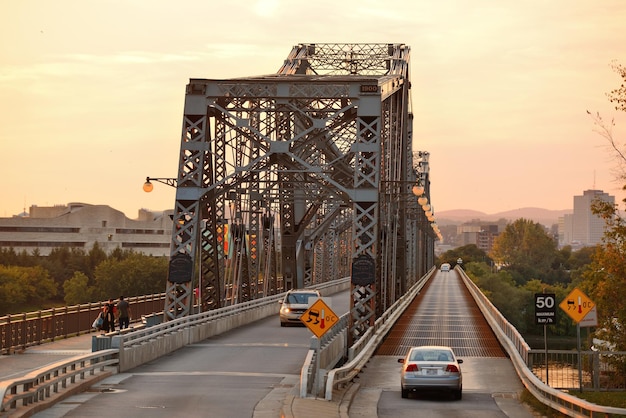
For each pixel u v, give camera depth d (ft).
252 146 162.61
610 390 103.76
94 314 156.15
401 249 209.36
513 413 82.64
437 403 89.61
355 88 130.52
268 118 151.12
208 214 142.61
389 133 174.50
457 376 91.04
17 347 119.65
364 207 130.72
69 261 561.43
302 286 230.27
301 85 131.03
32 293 470.80
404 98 191.93
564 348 387.55
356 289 132.05
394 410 83.51
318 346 84.48
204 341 135.03
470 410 84.38
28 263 538.06
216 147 137.28
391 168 176.14
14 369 100.27
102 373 93.35
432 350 94.99
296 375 96.58
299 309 163.84
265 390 84.99
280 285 269.64
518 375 110.11
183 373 97.91
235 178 139.95
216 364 106.42
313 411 73.36
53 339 134.72
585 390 104.01
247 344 130.62
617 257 139.85
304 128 150.30
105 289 494.59
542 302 100.37
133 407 73.00
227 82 131.13
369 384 104.53
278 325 167.73
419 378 90.74
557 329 452.35
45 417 66.90
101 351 93.50
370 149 130.41
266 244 207.41
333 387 90.68
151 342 110.32
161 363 107.45
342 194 137.59
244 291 180.14
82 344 130.31
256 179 143.33
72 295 483.51
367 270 129.70
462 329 169.78
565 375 129.80
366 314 132.67
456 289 364.17
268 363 107.45
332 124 135.85
